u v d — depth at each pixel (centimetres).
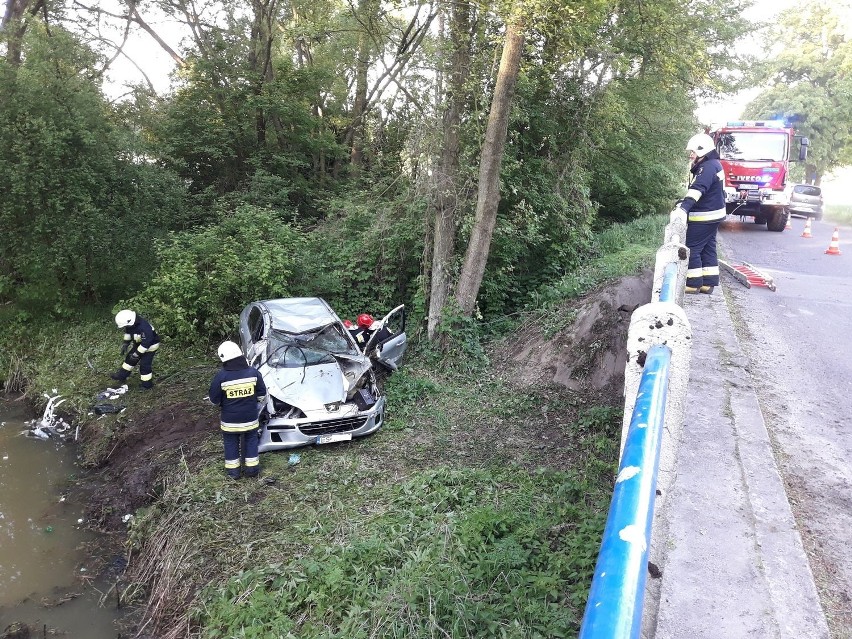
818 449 446
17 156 1121
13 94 1123
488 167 985
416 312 1105
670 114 1711
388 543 518
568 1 873
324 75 1936
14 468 817
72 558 637
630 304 878
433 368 977
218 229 1223
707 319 696
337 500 614
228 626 468
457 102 1048
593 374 836
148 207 1294
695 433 430
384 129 1662
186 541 580
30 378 1089
